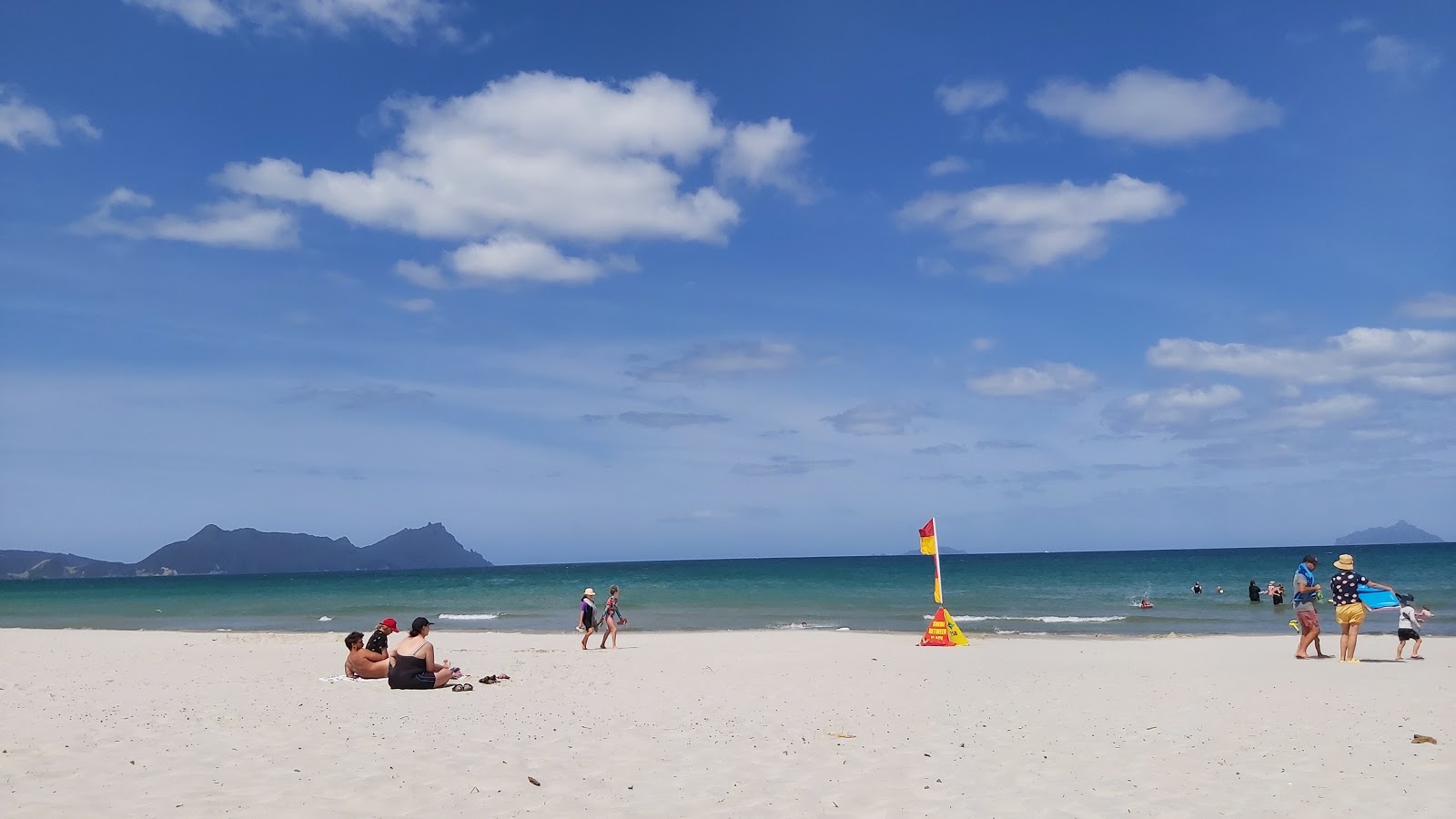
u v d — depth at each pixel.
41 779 7.63
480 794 7.23
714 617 35.88
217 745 9.13
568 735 9.84
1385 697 12.38
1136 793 7.29
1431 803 6.88
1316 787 7.40
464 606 47.66
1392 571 70.12
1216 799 7.07
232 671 16.94
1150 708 11.75
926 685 14.32
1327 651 19.92
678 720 10.95
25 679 15.47
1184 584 59.09
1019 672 16.23
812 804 7.02
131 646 23.42
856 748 9.15
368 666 15.13
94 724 10.42
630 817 6.64
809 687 14.19
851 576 80.81
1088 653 19.58
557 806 6.91
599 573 118.88
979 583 62.72
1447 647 20.16
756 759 8.62
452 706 12.09
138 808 6.71
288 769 8.05
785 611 38.88
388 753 8.76
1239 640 23.12
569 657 19.64
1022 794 7.28
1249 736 9.66
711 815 6.70
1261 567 85.69
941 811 6.81
